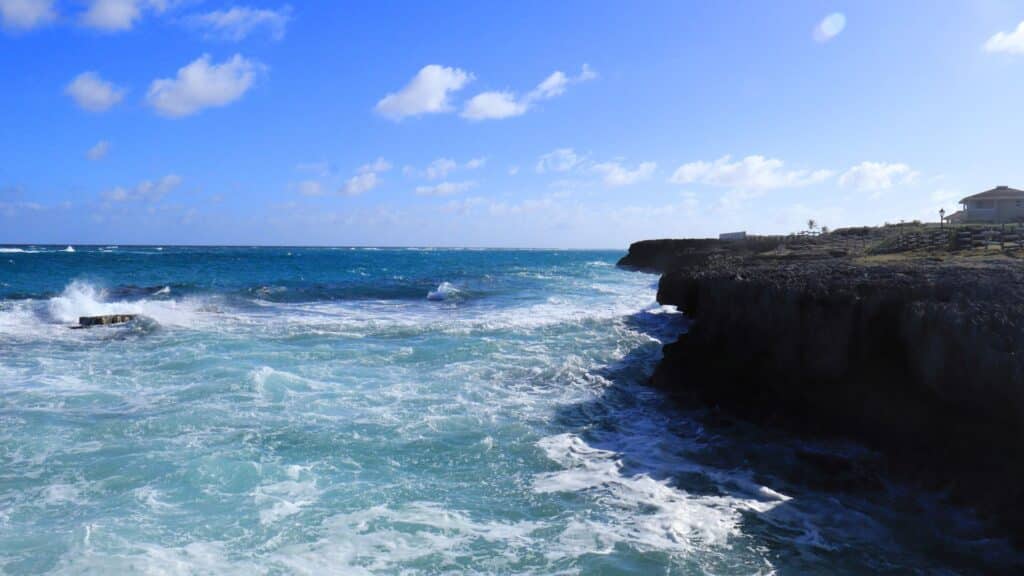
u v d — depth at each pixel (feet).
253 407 41.01
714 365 48.67
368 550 23.98
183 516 26.08
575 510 28.35
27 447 33.32
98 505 26.89
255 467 31.24
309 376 49.52
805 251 105.40
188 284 125.59
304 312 90.48
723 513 28.63
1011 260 53.93
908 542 26.78
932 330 33.81
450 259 333.62
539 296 117.50
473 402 44.27
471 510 27.96
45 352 57.98
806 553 25.41
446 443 36.01
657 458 35.32
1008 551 26.16
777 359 43.78
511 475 32.17
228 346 60.75
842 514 29.12
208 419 38.32
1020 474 29.04
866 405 37.88
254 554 23.29
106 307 86.02
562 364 55.42
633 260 249.55
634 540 25.64
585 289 134.51
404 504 28.17
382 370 52.31
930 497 31.01
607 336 68.33
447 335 68.59
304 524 25.80
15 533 24.31
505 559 23.73
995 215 127.03
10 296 102.37
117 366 51.96
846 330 39.45
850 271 51.06
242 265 204.03
